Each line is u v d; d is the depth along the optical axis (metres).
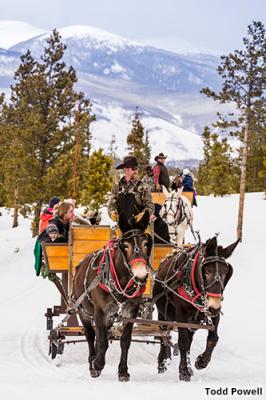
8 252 40.19
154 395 9.12
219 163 65.38
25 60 55.06
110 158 53.91
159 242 13.84
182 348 10.84
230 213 47.34
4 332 16.75
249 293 23.30
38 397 8.93
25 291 26.38
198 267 10.64
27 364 12.59
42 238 13.44
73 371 11.92
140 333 11.92
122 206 12.05
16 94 55.16
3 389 9.57
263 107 36.81
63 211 13.45
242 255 32.16
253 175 73.69
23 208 42.75
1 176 60.34
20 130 42.22
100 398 8.88
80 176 42.56
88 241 12.80
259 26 36.28
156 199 18.95
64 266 12.97
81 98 43.78
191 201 20.56
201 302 10.73
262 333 16.41
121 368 10.62
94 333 11.92
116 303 10.61
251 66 36.66
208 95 37.72
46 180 40.66
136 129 62.12
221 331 16.73
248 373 11.88
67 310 11.56
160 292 11.94
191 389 9.68
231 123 37.66
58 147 42.81
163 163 19.14
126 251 10.10
